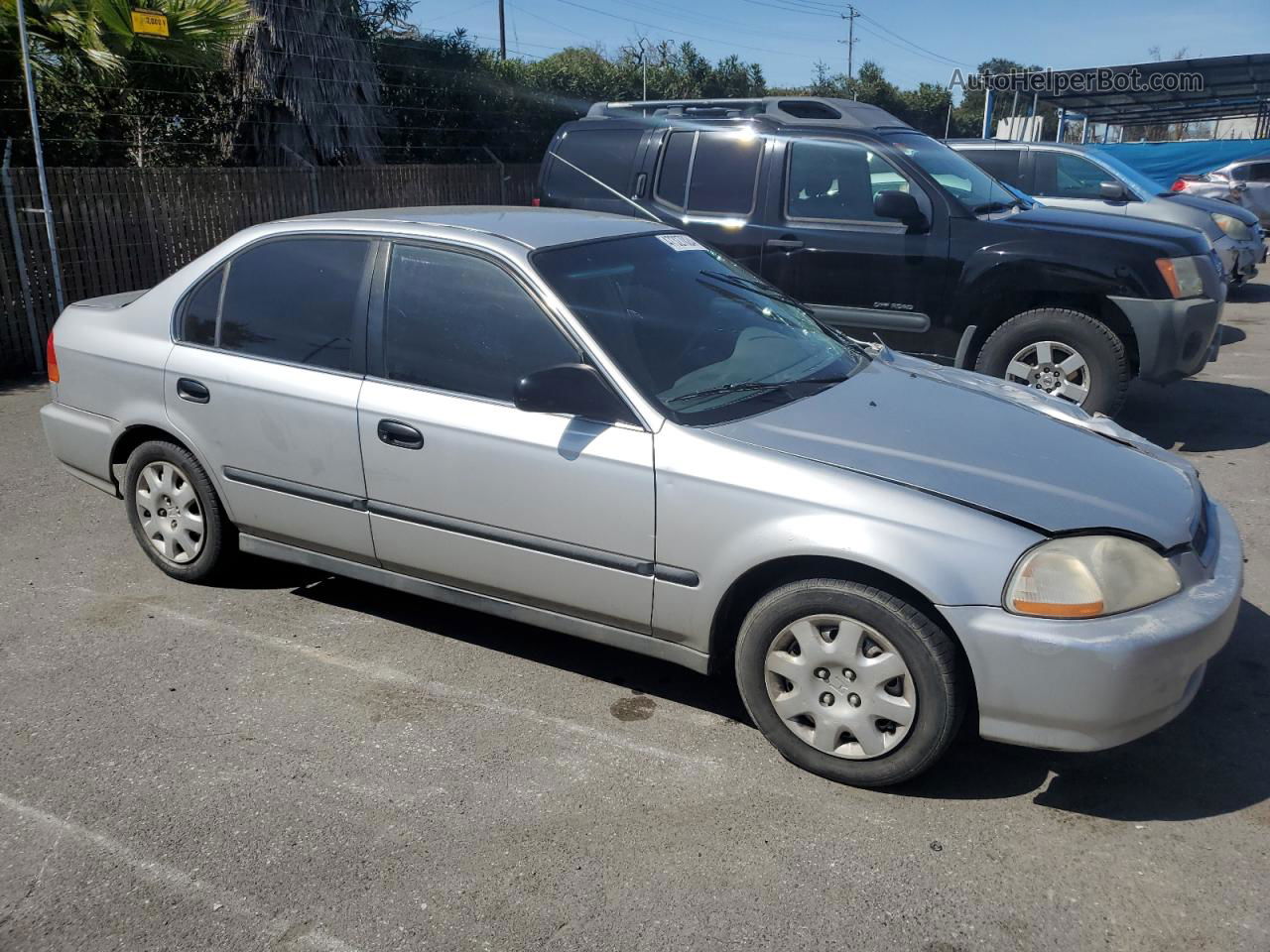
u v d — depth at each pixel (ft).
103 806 10.39
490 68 55.83
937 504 9.98
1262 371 29.81
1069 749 9.77
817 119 25.03
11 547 17.07
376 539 13.12
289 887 9.28
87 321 15.81
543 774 10.98
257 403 13.66
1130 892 9.17
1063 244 21.22
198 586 15.60
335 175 38.32
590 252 12.99
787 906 9.01
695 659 11.42
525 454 11.69
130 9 31.91
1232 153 74.69
